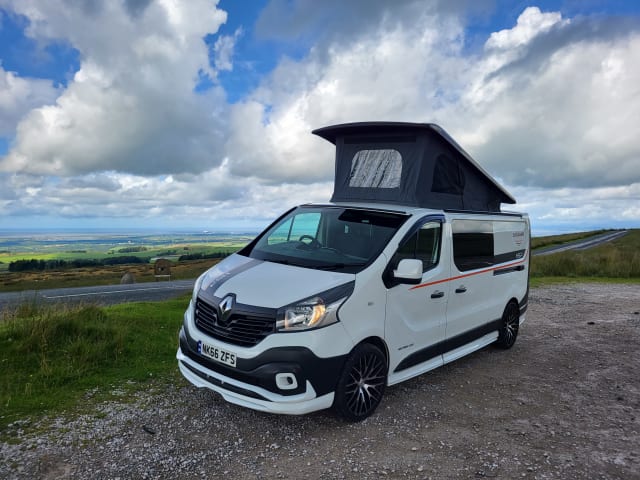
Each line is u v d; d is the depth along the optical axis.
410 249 4.80
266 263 4.66
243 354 3.79
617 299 13.03
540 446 3.88
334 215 5.23
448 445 3.83
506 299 6.75
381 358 4.36
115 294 17.62
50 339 5.77
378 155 5.91
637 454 3.79
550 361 6.58
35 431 3.76
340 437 3.90
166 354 6.04
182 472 3.28
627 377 5.95
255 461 3.47
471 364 6.28
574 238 86.31
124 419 4.09
